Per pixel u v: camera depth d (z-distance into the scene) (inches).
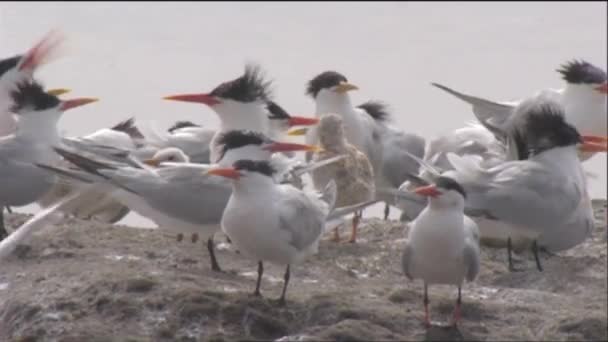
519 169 583.2
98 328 487.5
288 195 499.5
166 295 501.0
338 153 627.5
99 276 520.7
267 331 487.2
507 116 687.1
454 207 475.5
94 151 593.3
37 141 594.2
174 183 540.7
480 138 669.3
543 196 577.6
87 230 611.2
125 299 499.8
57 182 608.1
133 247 584.7
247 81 650.8
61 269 542.0
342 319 489.1
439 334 481.4
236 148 567.8
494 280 574.9
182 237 608.7
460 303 498.3
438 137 679.7
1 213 599.5
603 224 674.2
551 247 612.4
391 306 505.7
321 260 583.8
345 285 542.0
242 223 490.0
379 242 618.8
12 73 661.9
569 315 504.7
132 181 541.3
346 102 716.7
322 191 571.2
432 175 550.6
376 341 472.7
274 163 549.3
